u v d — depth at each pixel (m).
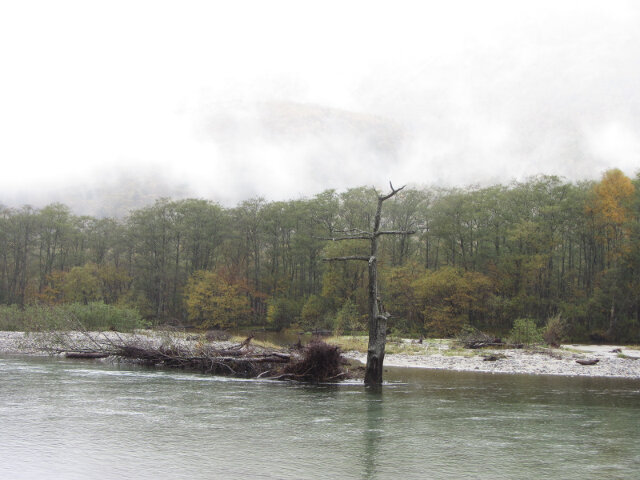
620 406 18.64
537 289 72.81
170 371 27.25
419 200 84.00
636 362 36.25
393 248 83.75
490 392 21.81
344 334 63.41
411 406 18.22
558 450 12.57
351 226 81.69
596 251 74.75
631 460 11.73
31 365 27.83
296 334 71.75
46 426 14.26
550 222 71.69
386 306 70.50
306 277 94.56
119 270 94.94
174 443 12.73
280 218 90.12
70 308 47.78
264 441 13.09
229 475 10.33
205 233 92.38
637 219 69.44
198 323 82.88
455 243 79.19
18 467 10.58
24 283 91.81
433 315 66.12
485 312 70.81
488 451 12.41
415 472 10.70
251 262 98.62
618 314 67.00
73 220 99.69
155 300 92.81
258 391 21.20
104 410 16.69
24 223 90.94
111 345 32.31
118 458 11.34
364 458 11.68
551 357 38.28
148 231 91.69
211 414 16.41
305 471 10.66
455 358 36.81
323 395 20.39
